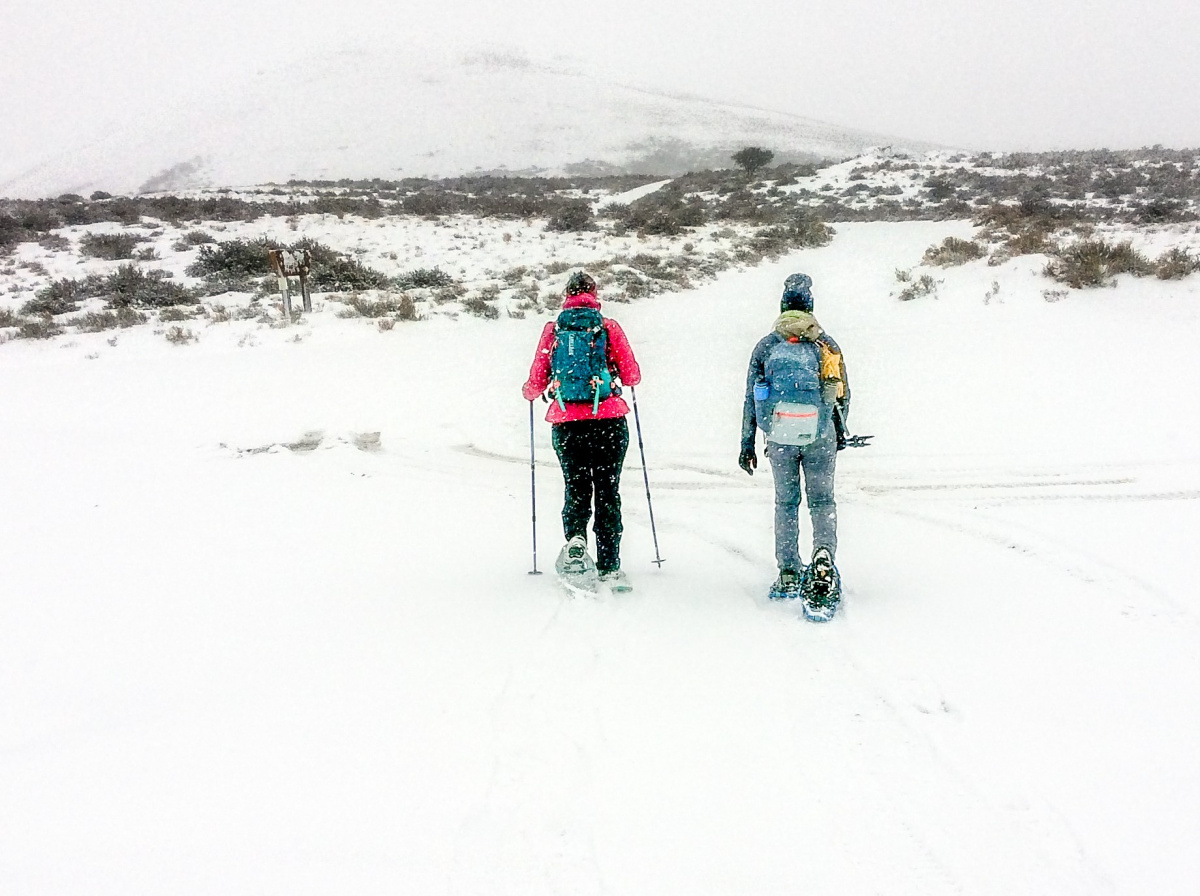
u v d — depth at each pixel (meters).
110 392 11.01
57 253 22.67
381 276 19.70
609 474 4.71
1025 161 36.50
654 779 2.81
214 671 3.73
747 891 2.25
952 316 13.87
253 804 2.65
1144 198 25.31
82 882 2.26
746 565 5.28
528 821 2.56
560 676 3.61
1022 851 2.41
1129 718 3.16
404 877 2.30
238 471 7.76
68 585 4.96
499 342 13.95
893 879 2.29
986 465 7.32
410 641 4.03
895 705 3.31
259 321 15.60
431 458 8.24
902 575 4.95
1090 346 11.20
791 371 4.31
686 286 19.06
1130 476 6.78
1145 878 2.28
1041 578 4.78
